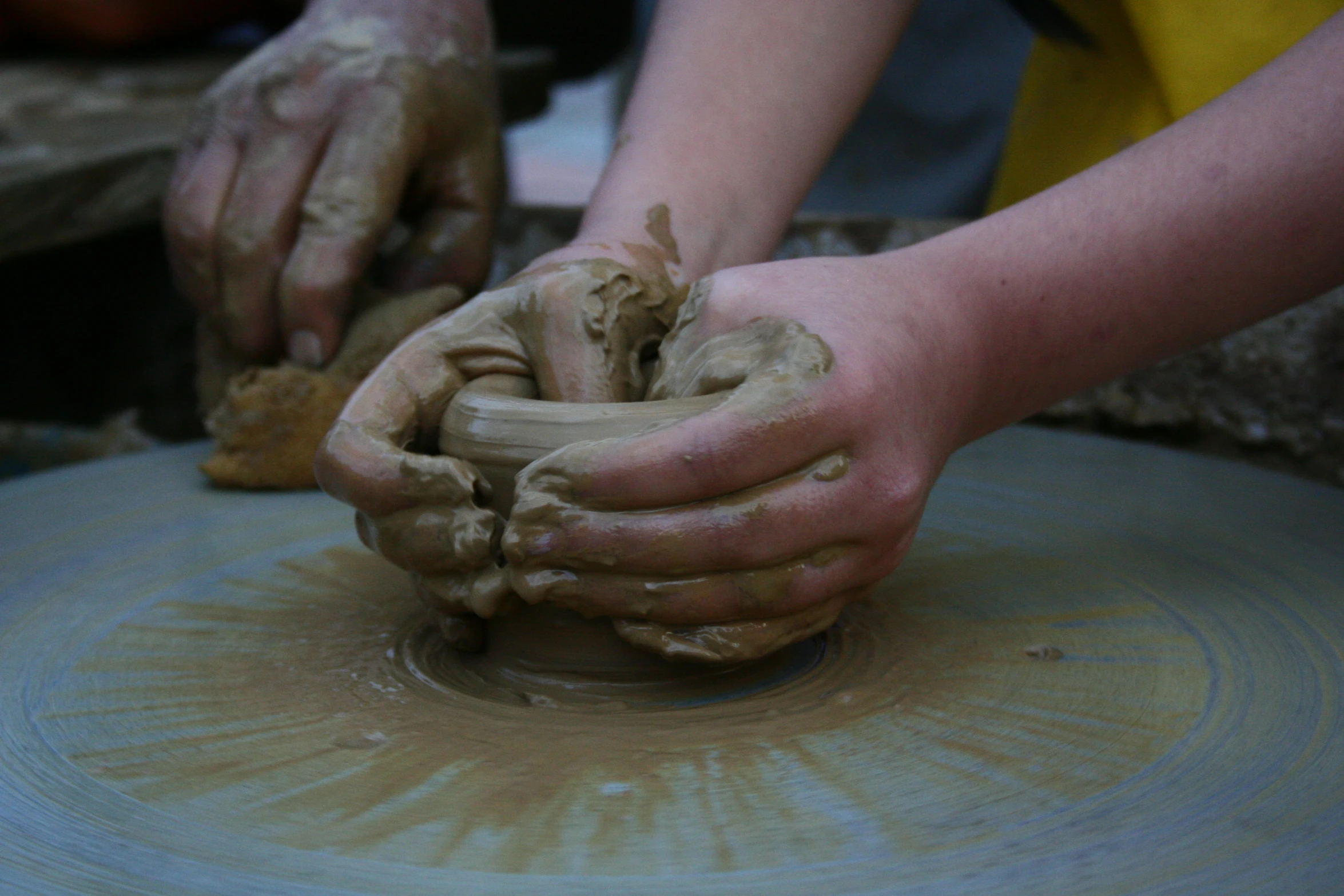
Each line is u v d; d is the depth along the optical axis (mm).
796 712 789
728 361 788
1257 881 601
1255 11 1234
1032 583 1003
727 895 590
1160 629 910
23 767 731
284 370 1260
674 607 757
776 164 1086
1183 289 858
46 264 2164
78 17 2699
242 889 605
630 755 733
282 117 1318
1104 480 1241
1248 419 1467
